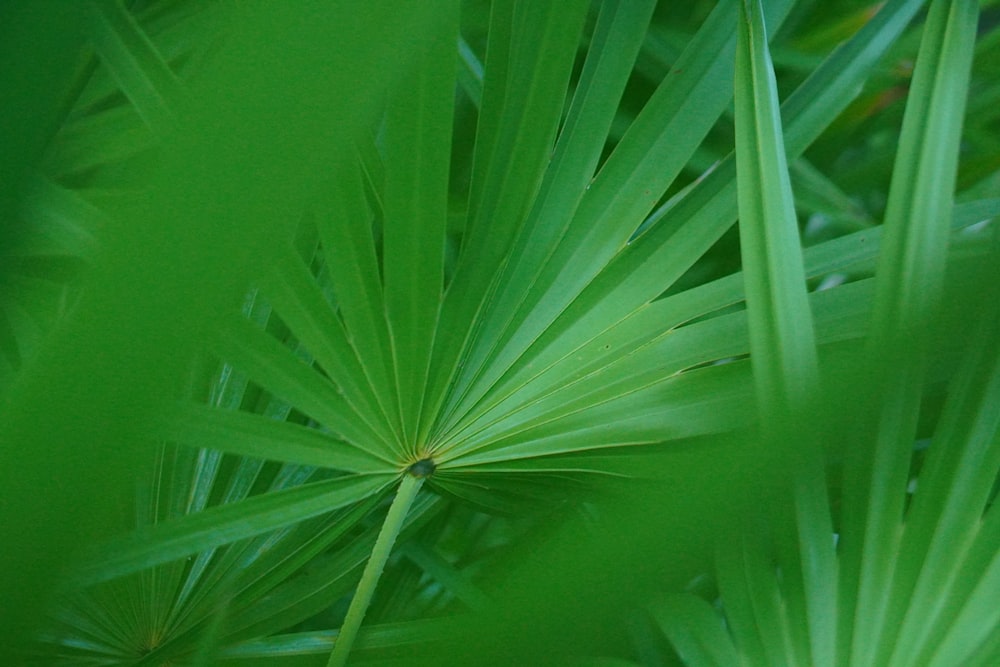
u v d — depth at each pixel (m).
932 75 2.68
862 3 3.28
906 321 2.65
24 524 1.70
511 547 2.90
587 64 2.80
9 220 2.37
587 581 2.14
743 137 2.66
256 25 1.31
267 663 2.84
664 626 2.70
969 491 2.70
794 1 2.77
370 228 2.70
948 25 2.68
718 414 2.78
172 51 2.91
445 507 2.99
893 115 3.31
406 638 2.81
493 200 2.77
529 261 2.80
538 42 2.71
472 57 3.10
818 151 3.33
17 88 2.14
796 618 2.69
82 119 2.86
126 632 2.83
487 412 2.81
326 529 2.83
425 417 2.79
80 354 1.55
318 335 2.73
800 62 3.20
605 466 2.80
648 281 2.81
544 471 2.82
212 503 2.90
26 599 1.83
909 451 2.68
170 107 2.65
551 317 2.82
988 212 2.84
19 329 2.74
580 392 2.80
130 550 2.68
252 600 2.84
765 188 2.66
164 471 2.86
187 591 2.86
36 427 1.61
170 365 1.57
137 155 2.84
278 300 2.71
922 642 2.68
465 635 2.24
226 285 1.49
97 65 2.81
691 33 3.20
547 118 2.74
